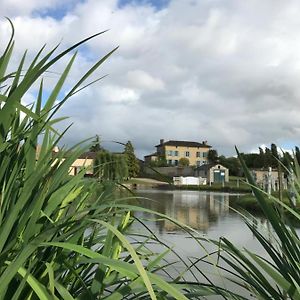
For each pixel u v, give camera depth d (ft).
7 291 5.16
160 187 234.99
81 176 6.61
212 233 37.78
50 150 5.96
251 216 8.34
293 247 6.79
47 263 5.37
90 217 5.92
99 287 5.99
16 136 5.73
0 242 5.02
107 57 5.46
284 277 6.89
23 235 5.45
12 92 5.50
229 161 311.27
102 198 7.56
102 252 6.99
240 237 30.89
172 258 18.67
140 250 8.36
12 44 5.99
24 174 6.36
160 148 411.75
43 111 6.28
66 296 5.23
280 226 6.87
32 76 5.04
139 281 5.09
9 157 5.57
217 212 76.38
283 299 6.76
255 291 7.05
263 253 21.59
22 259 4.74
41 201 5.43
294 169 8.04
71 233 5.47
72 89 5.49
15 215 5.13
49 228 5.33
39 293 4.73
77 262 5.76
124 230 7.66
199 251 21.06
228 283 15.60
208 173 302.45
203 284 7.11
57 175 6.23
